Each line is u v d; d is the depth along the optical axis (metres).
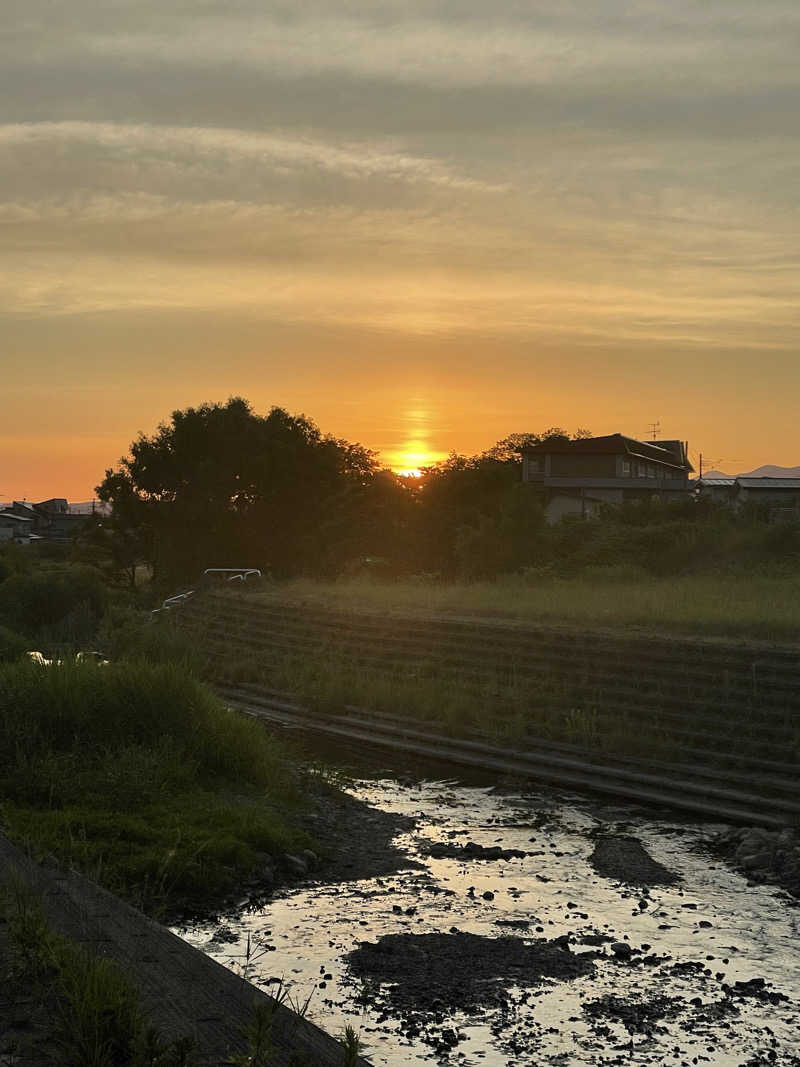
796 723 18.03
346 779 19.00
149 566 67.50
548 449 68.19
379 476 62.88
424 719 23.47
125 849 12.01
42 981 6.16
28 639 42.34
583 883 12.66
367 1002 8.85
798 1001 8.96
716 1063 7.73
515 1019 8.52
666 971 9.68
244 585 44.69
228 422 62.84
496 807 16.89
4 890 8.09
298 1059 5.06
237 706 28.23
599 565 39.22
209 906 11.42
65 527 156.75
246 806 14.91
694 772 17.58
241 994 6.09
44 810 13.12
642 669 21.53
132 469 63.56
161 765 15.23
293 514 61.09
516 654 24.64
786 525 38.47
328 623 32.72
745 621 23.16
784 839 14.26
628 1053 7.91
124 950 6.82
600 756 19.19
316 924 10.93
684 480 68.12
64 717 16.19
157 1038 5.28
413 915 11.32
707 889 12.41
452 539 52.16
